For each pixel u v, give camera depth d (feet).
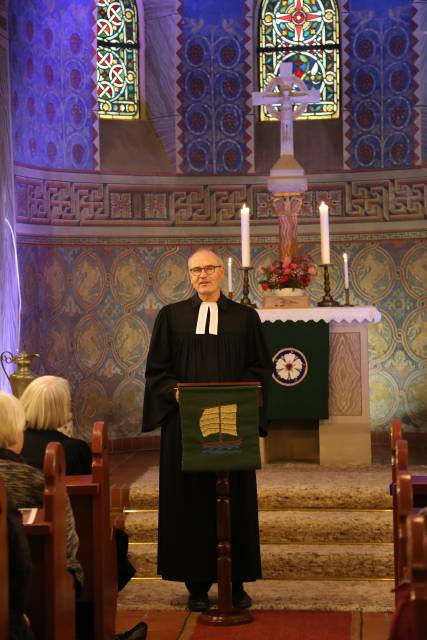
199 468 18.24
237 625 19.11
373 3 38.04
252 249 37.81
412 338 36.86
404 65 37.50
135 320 37.04
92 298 36.32
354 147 37.99
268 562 22.38
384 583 21.90
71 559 13.82
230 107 38.52
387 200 37.40
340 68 38.52
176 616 19.85
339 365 28.35
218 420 18.33
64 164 36.04
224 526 19.01
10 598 11.17
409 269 37.04
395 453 16.46
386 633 18.54
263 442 28.43
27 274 34.32
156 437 37.17
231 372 19.85
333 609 20.15
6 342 31.19
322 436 28.37
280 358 28.07
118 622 19.42
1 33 31.83
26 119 34.55
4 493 10.72
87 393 36.04
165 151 38.24
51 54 35.70
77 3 36.55
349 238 37.55
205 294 20.04
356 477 25.90
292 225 30.63
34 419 17.20
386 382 37.06
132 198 37.24
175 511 19.61
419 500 15.06
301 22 38.83
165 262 37.50
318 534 23.17
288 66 31.27
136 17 38.65
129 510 24.63
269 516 23.49
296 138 38.37
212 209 37.96
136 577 22.71
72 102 36.45
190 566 19.45
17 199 34.09
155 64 38.55
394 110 37.58
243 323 20.04
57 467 12.68
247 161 38.29
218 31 38.68
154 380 19.79
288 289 29.04
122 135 37.76
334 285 37.52
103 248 36.63
